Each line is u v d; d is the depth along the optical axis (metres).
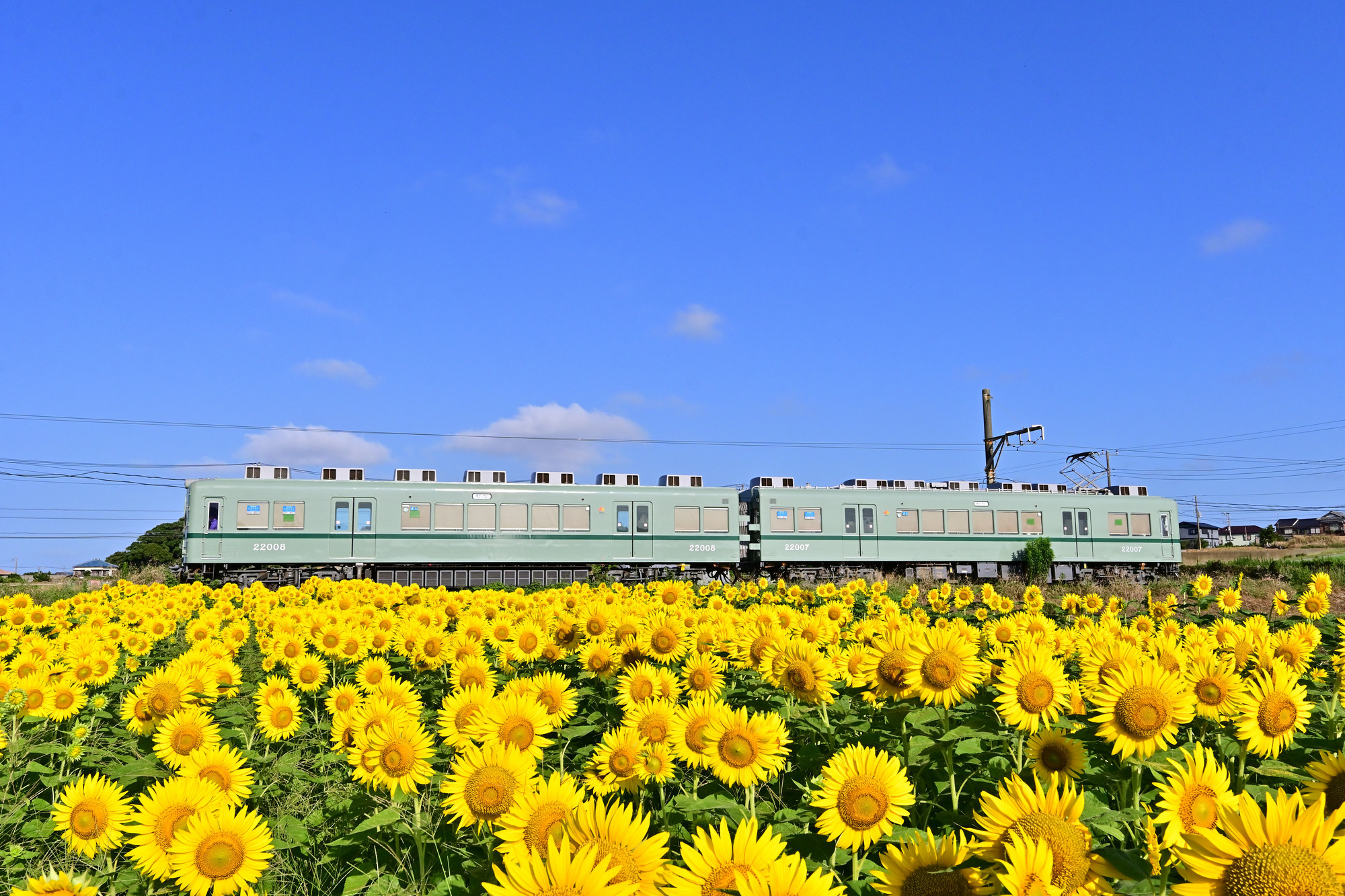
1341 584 24.11
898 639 4.62
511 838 2.71
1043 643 6.23
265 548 28.73
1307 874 1.74
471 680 5.63
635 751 3.68
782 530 33.53
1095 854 2.22
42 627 11.91
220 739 5.54
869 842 3.11
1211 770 2.61
